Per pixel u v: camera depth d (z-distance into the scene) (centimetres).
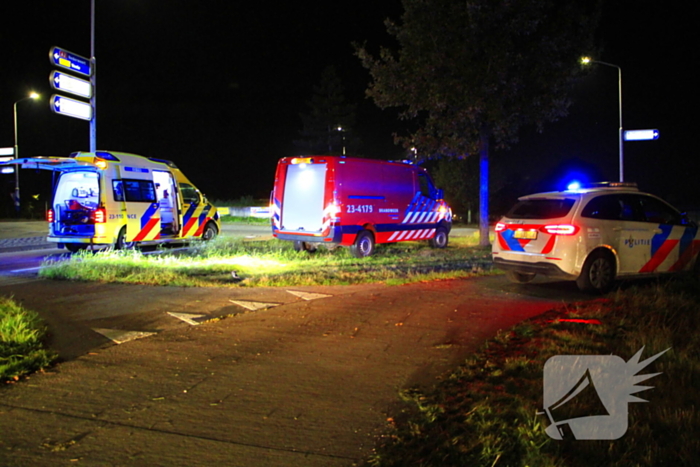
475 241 1831
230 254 1375
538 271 884
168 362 557
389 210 1403
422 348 596
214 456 370
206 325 690
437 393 470
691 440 373
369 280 995
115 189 1384
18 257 1428
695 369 504
